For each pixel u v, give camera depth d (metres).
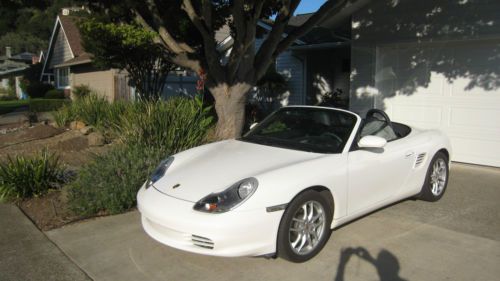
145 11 8.88
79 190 5.09
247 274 3.60
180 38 10.78
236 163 4.07
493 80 7.41
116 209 5.04
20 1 8.65
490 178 6.81
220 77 7.62
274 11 9.00
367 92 8.95
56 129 10.52
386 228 4.61
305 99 14.91
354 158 4.26
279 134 4.82
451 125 7.99
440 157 5.57
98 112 10.48
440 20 7.81
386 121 5.14
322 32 15.09
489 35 7.27
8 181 5.66
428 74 8.20
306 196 3.73
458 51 7.78
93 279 3.55
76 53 25.33
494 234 4.46
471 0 7.42
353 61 9.11
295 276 3.56
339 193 4.07
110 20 9.02
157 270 3.69
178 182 3.89
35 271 3.68
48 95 26.89
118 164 5.32
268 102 16.08
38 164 5.95
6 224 4.76
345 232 4.48
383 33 8.57
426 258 3.88
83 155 8.02
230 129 7.68
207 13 7.27
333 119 4.74
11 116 19.19
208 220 3.38
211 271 3.66
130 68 13.61
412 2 8.12
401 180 4.91
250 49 7.43
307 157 4.11
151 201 3.77
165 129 6.72
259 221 3.46
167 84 17.77
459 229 4.59
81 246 4.18
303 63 14.84
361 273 3.60
